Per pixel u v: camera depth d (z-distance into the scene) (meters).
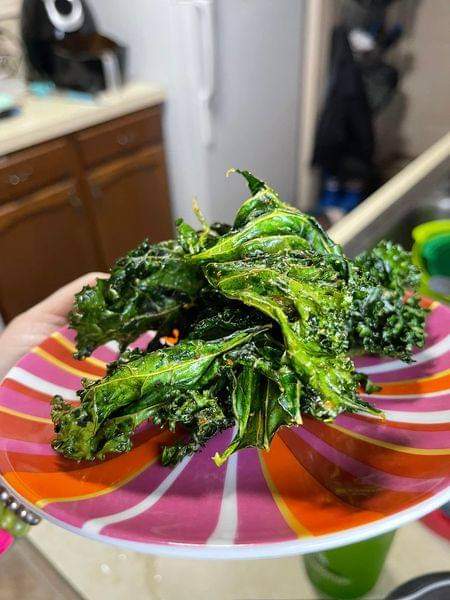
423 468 0.34
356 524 0.30
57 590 0.37
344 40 1.68
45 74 1.44
